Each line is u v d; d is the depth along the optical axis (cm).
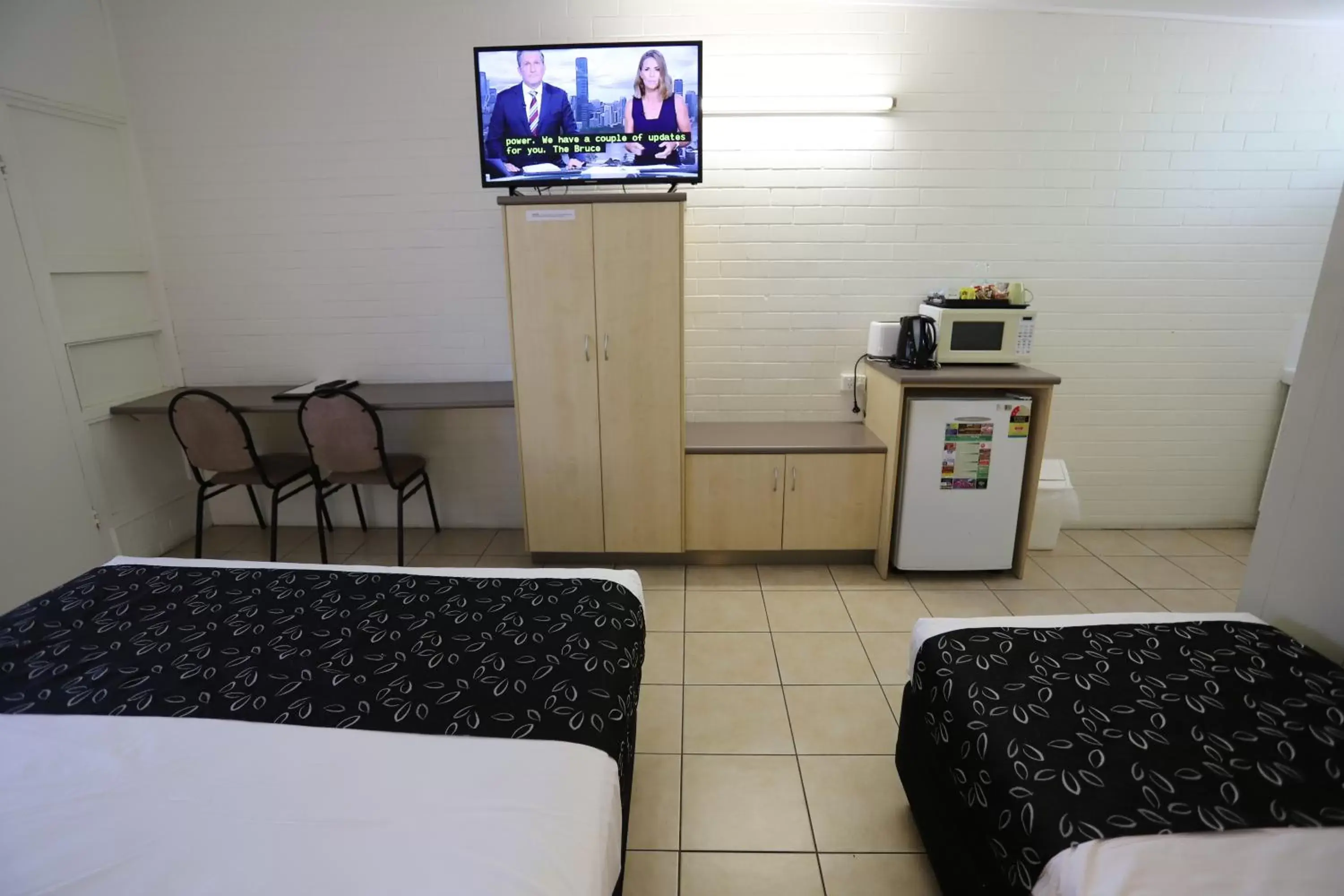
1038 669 151
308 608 177
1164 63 307
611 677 150
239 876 99
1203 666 150
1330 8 288
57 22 289
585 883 101
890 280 334
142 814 110
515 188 296
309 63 316
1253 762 122
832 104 304
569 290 287
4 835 107
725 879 164
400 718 133
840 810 185
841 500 316
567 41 311
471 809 110
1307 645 167
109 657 154
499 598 183
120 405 316
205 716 134
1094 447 362
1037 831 113
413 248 338
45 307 286
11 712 135
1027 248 331
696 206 326
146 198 335
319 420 298
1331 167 320
